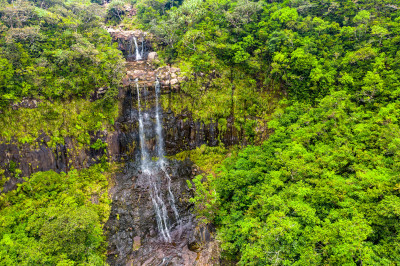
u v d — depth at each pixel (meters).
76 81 42.34
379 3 53.09
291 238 23.95
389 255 21.70
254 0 62.44
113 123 46.00
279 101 46.84
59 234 27.20
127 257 34.09
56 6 59.38
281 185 30.39
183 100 49.22
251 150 42.06
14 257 25.52
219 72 50.75
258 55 51.81
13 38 40.53
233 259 31.39
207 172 46.53
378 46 44.97
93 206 38.41
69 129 42.09
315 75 43.16
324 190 26.73
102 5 83.00
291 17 51.38
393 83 38.31
